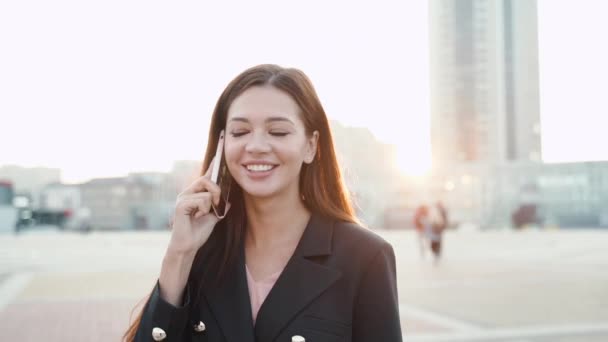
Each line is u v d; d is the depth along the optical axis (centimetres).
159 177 9275
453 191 6072
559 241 2945
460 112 11138
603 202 5553
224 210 185
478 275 1446
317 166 190
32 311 918
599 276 1400
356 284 171
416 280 1353
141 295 1095
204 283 178
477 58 11162
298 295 169
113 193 9319
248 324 169
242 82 178
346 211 193
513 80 11225
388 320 170
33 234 4734
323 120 184
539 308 954
